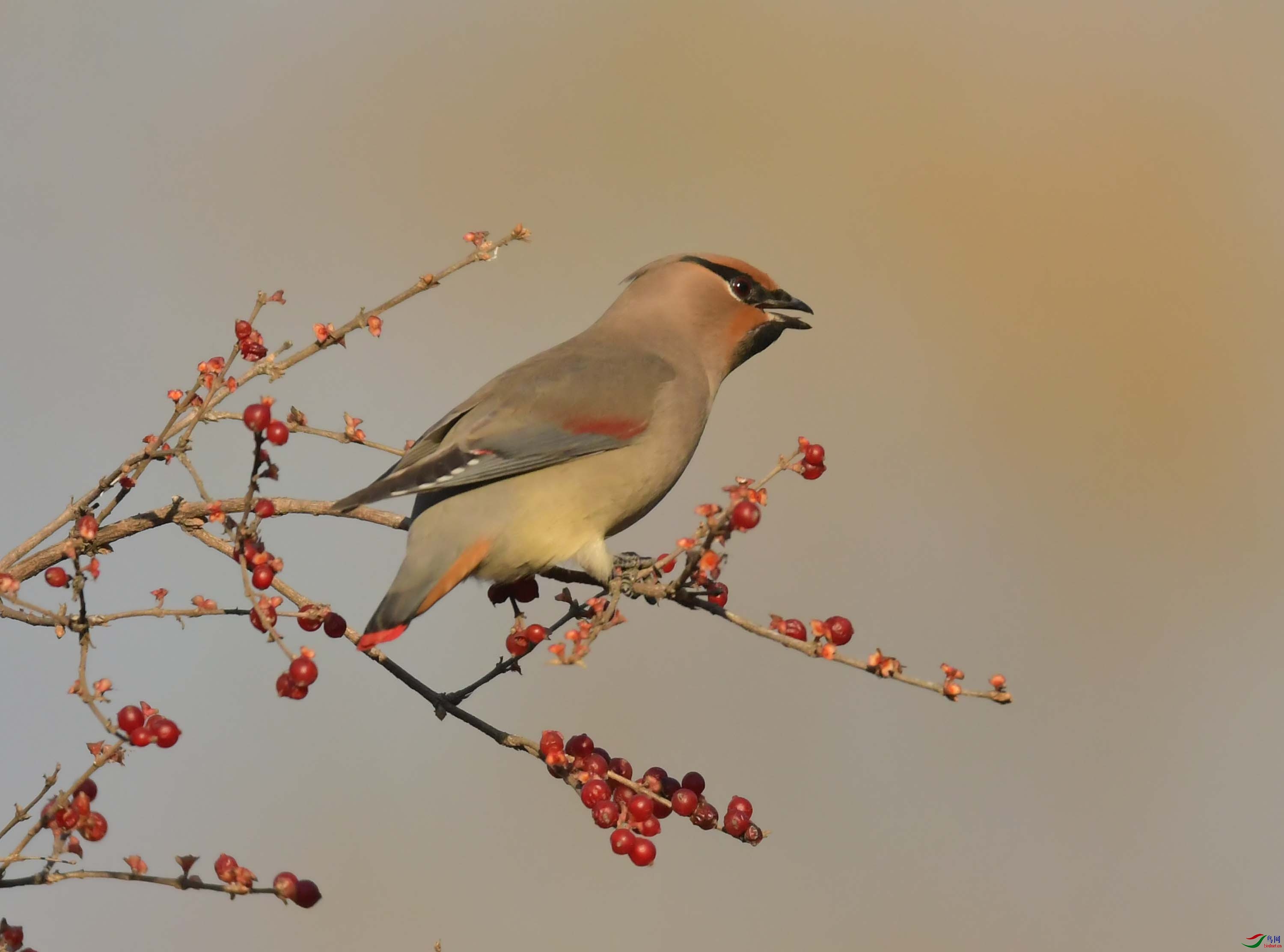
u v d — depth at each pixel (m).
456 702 7.32
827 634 6.75
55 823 5.73
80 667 6.18
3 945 5.60
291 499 8.47
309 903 5.94
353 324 7.90
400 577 8.02
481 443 8.39
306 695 6.34
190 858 5.86
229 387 7.59
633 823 6.99
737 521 6.58
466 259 8.03
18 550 7.29
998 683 6.35
